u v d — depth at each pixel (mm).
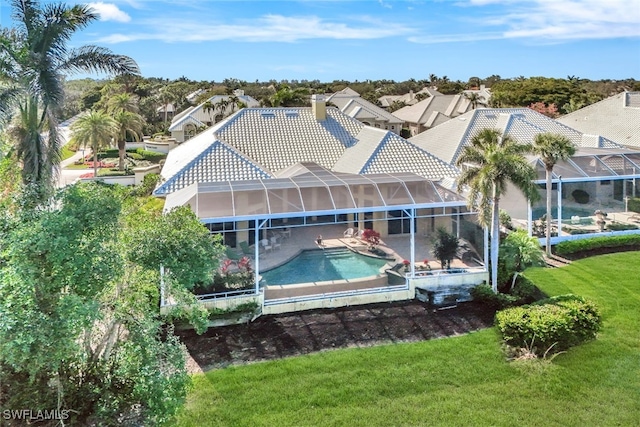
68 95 38125
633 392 21953
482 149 33656
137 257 17547
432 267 34781
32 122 34812
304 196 33688
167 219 19938
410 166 44031
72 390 15945
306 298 31219
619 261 40438
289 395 21844
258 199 32781
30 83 34031
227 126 52656
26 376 15164
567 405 21078
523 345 25828
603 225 46438
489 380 23031
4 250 13461
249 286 31000
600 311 28938
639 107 71688
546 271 38406
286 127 53969
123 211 18156
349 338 27453
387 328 28656
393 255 37094
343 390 22219
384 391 22156
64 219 13836
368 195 34812
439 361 24734
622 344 26359
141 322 16609
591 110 79500
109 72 37719
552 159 41156
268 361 24906
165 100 149875
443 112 118562
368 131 52312
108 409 15688
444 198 35156
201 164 41375
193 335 27875
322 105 55906
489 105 127562
